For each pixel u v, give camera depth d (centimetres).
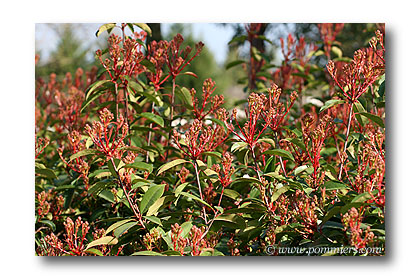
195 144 198
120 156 212
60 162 286
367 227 187
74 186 247
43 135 332
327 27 373
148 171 205
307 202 189
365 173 212
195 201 222
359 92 207
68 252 204
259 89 369
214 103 242
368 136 217
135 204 206
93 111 295
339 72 347
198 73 606
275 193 202
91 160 245
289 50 359
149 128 251
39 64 530
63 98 311
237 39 379
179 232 194
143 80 294
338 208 187
